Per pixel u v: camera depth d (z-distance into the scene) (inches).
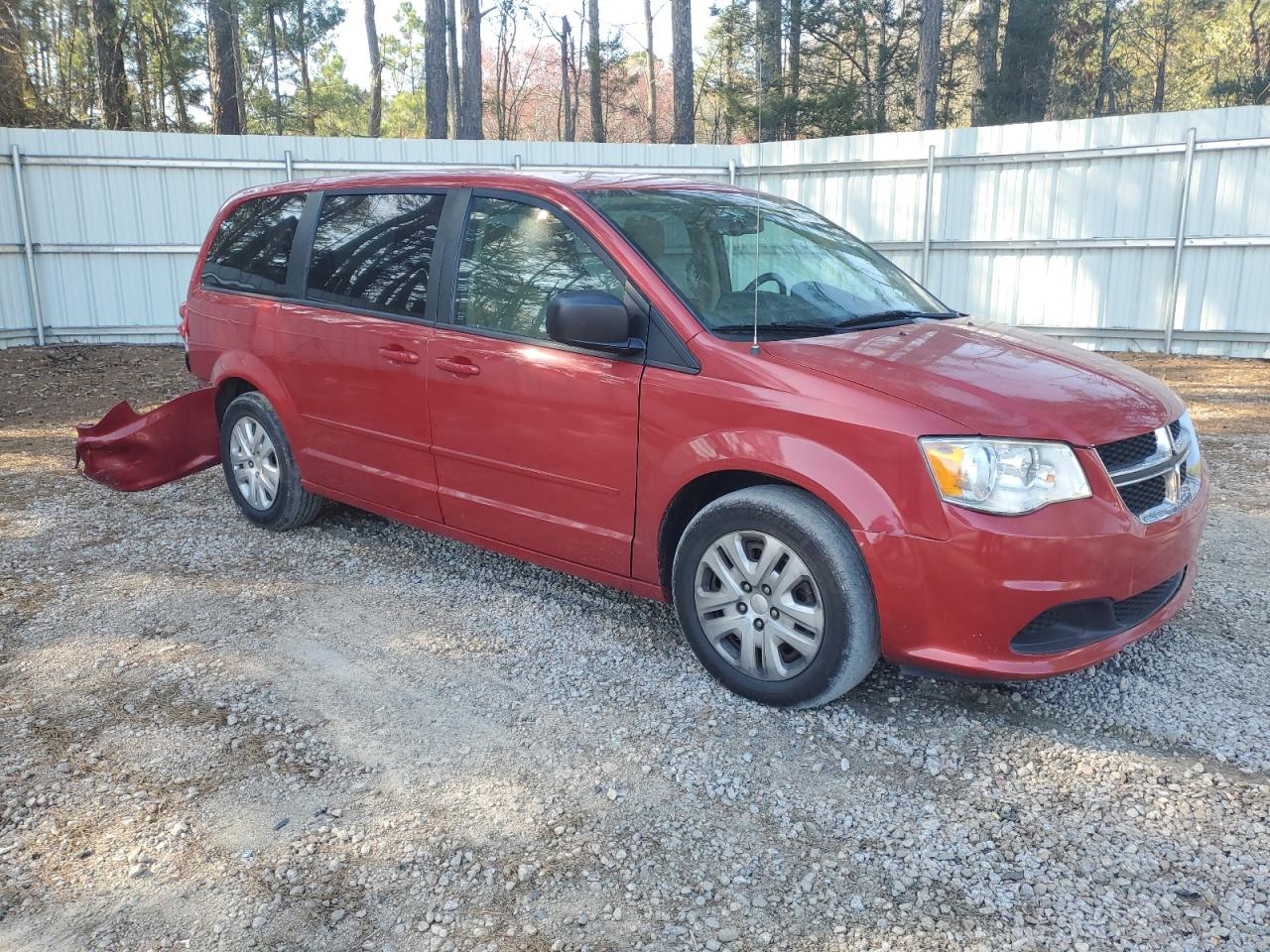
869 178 505.7
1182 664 146.5
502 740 128.2
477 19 967.0
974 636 118.3
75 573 186.9
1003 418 117.9
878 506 119.4
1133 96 1744.6
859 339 139.0
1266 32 1451.8
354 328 178.2
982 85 1090.7
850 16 1015.0
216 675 145.9
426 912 97.3
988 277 486.0
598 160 541.6
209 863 104.9
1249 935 92.4
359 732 130.4
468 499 165.6
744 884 100.8
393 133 1935.3
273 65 1245.1
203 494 240.8
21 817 112.7
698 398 133.2
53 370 440.8
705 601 138.1
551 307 134.6
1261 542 201.8
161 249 503.5
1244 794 113.8
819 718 132.2
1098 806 112.3
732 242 156.3
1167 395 141.0
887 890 99.7
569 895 99.4
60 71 873.5
